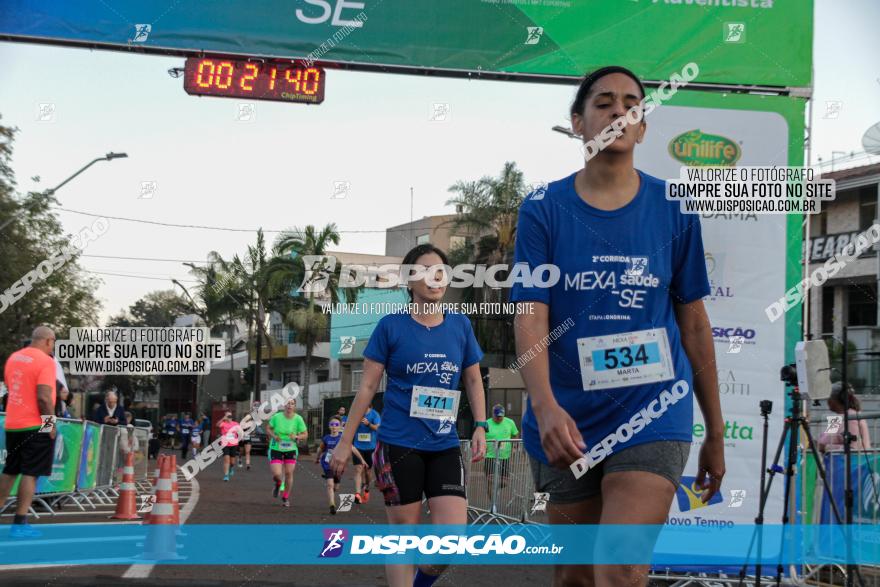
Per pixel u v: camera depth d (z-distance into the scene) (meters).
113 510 10.86
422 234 22.47
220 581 5.65
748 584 6.85
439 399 4.33
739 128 7.25
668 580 7.01
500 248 17.20
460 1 7.79
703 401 2.90
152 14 7.61
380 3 7.74
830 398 7.19
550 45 7.78
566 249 2.72
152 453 26.78
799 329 7.16
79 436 11.16
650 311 2.71
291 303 29.73
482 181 17.14
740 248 7.15
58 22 7.54
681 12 7.71
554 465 2.51
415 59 7.74
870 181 21.69
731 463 7.06
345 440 4.40
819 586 6.77
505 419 12.66
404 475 4.25
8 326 16.95
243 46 7.66
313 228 22.02
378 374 4.41
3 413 8.56
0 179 15.00
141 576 5.77
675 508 7.00
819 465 5.68
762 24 7.64
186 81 7.68
